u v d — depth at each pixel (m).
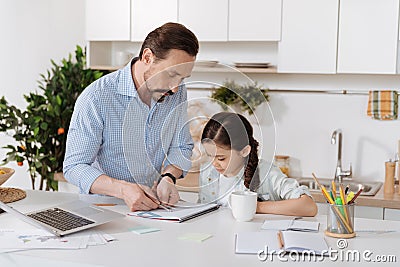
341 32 3.53
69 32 4.39
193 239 1.84
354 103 3.85
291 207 2.17
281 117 3.99
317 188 3.83
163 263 1.61
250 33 3.65
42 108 3.90
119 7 3.86
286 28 3.60
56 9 4.41
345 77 3.86
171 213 2.13
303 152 3.96
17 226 1.99
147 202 2.18
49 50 4.45
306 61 3.59
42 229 1.88
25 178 4.61
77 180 2.33
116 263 1.61
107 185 2.25
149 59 2.10
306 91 3.92
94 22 3.92
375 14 3.46
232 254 1.70
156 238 1.86
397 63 3.47
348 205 1.88
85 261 1.63
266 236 1.85
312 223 2.03
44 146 3.98
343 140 3.88
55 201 2.40
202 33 3.72
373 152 3.84
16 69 4.55
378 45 3.47
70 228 1.89
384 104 3.73
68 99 4.01
